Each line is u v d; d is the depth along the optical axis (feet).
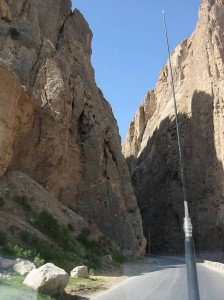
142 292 42.29
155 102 346.95
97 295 41.32
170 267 91.45
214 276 66.59
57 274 36.11
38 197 81.61
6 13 114.83
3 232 55.11
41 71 108.99
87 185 118.42
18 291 32.32
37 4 136.77
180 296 38.32
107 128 138.51
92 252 79.66
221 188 186.39
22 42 112.37
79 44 146.00
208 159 201.98
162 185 242.17
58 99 105.81
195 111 222.07
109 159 130.62
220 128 197.57
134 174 290.35
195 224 198.18
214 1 256.11
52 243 65.62
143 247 131.64
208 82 217.97
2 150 77.61
